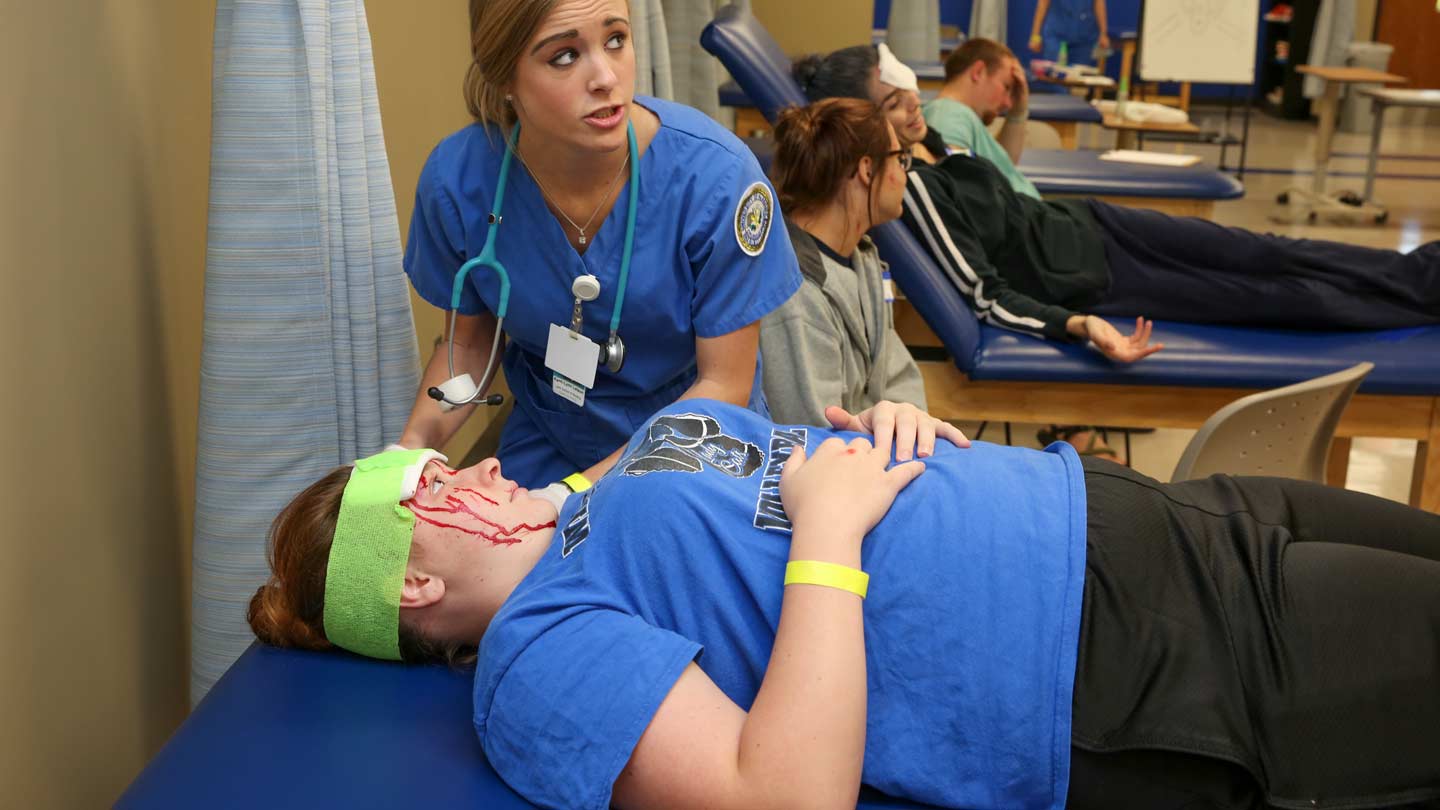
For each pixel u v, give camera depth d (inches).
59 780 64.2
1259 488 58.0
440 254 69.0
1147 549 52.1
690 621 50.4
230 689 55.2
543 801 46.5
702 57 163.5
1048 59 397.4
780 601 49.9
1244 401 78.1
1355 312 115.4
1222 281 118.9
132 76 69.9
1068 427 149.9
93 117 65.7
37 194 60.6
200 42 78.8
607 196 63.9
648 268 65.4
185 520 78.5
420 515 55.6
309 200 68.1
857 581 47.3
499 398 67.6
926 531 51.1
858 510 49.6
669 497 51.9
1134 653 49.7
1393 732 47.6
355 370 71.3
